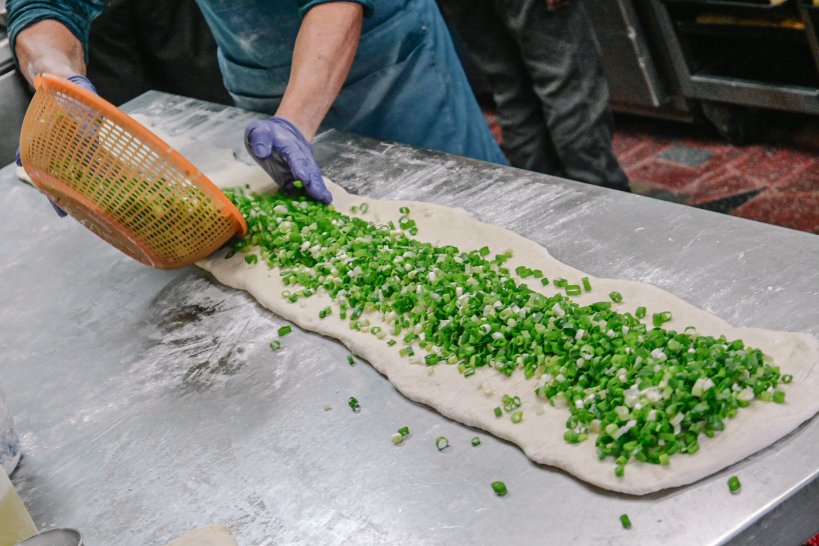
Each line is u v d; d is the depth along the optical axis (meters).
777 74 3.53
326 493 1.35
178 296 1.99
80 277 2.18
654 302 1.49
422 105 2.53
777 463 1.17
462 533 1.21
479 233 1.83
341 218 1.97
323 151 2.40
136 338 1.88
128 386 1.74
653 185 3.64
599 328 1.38
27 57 2.47
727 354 1.26
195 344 1.81
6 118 3.34
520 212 1.89
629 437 1.22
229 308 1.89
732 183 3.49
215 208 1.89
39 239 2.41
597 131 3.21
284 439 1.48
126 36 3.83
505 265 1.71
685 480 1.17
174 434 1.57
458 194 2.03
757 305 1.45
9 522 1.25
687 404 1.21
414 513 1.27
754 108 3.61
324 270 1.83
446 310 1.55
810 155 3.50
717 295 1.49
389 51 2.42
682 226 1.68
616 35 3.76
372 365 1.57
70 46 2.51
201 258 1.99
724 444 1.19
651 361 1.28
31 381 1.84
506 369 1.43
